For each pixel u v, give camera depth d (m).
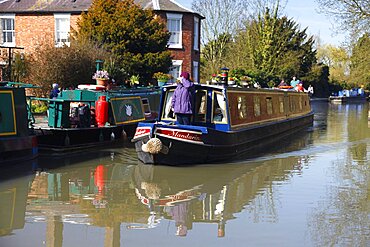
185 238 7.18
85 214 8.30
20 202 9.01
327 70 61.44
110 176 11.33
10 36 31.11
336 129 23.34
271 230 7.57
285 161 13.71
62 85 21.47
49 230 7.48
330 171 12.26
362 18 24.52
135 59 24.47
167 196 9.58
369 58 27.73
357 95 63.31
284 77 44.34
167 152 12.20
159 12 30.12
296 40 51.47
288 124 21.11
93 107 15.88
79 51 21.81
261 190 10.18
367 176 11.63
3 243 6.92
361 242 7.07
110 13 25.09
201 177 11.39
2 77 22.72
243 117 15.43
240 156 14.54
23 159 12.61
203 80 42.75
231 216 8.29
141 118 17.58
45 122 17.14
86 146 14.74
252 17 44.06
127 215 8.30
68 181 10.76
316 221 8.02
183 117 13.12
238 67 41.12
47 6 30.70
